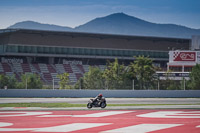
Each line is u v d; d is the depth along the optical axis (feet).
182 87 557.74
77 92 479.00
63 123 211.20
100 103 314.55
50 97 473.67
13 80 545.44
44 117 241.14
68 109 297.74
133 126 200.13
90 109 301.84
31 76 575.79
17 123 210.38
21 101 392.06
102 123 212.02
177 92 506.89
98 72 621.72
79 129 188.34
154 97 497.87
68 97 476.54
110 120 226.99
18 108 306.35
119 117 244.42
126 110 298.35
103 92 481.87
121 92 487.61
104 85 519.19
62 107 319.27
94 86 537.65
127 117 244.63
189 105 350.84
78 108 310.65
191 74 578.66
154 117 245.45
